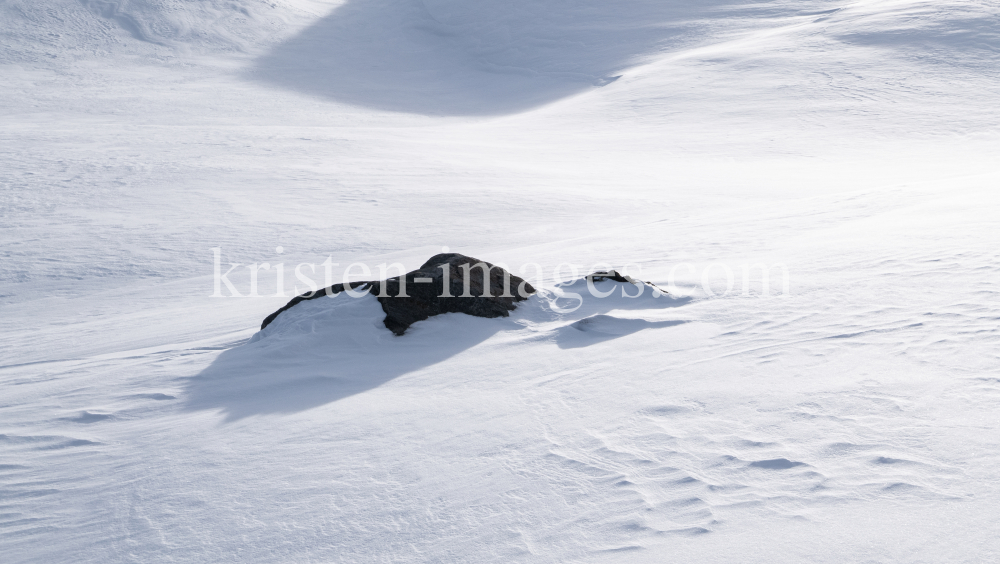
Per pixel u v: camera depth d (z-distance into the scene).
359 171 24.53
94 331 9.29
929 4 53.22
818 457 3.05
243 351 6.06
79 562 3.02
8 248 15.94
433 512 3.08
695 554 2.48
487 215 18.53
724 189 22.14
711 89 43.31
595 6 72.50
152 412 4.86
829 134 33.56
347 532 3.00
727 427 3.50
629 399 4.09
